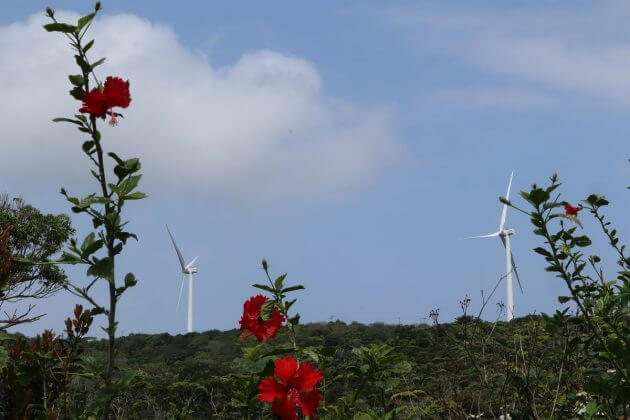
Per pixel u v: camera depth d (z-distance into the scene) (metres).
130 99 3.62
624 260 5.08
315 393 3.82
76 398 4.35
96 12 3.60
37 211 23.78
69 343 4.43
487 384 5.00
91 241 3.51
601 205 5.16
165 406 11.73
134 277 3.50
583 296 4.52
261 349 4.36
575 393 4.73
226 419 8.05
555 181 4.38
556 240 4.41
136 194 3.52
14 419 4.20
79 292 3.46
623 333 4.44
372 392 4.97
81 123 3.54
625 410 4.22
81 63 3.62
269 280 4.38
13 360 4.66
